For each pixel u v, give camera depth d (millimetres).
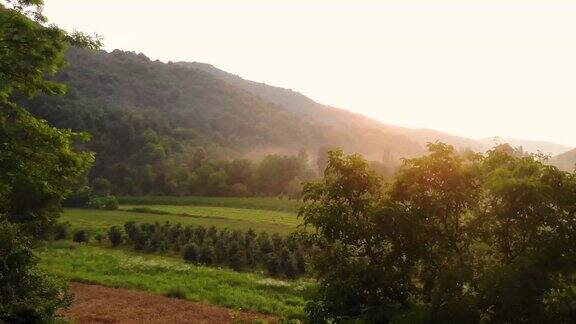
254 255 44469
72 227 60406
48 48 13750
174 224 66375
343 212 10023
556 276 8148
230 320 19328
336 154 10492
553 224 7922
